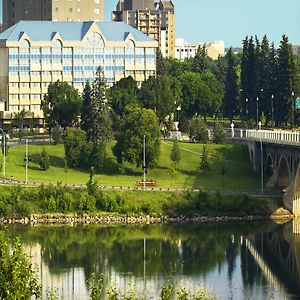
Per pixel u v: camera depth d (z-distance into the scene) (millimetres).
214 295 190750
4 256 112375
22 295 110438
